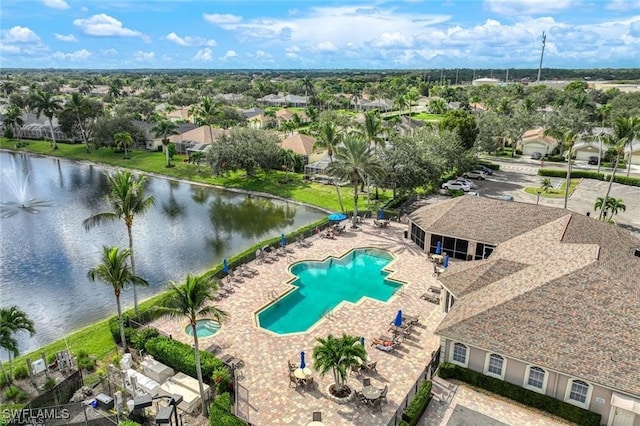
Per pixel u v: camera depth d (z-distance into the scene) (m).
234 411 25.75
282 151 87.56
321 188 79.56
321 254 49.47
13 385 29.02
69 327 37.78
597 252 31.03
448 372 28.67
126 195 35.38
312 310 38.25
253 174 88.88
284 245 51.06
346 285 42.91
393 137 66.00
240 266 45.75
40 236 58.62
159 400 26.67
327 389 27.69
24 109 154.12
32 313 40.03
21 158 110.75
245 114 151.75
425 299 38.88
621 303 26.59
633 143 94.19
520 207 46.88
